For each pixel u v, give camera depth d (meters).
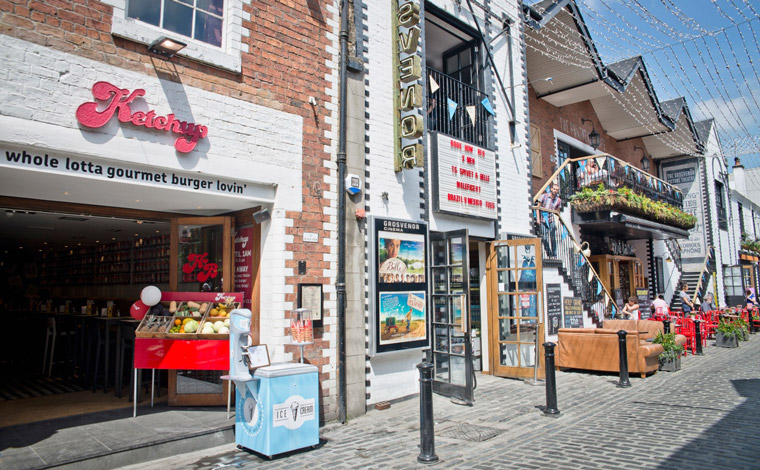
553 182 12.89
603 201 12.96
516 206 10.69
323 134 6.89
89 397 7.03
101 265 11.74
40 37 4.50
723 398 7.43
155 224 8.54
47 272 14.39
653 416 6.53
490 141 10.11
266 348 5.52
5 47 4.30
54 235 10.33
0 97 4.24
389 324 7.44
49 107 4.50
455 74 10.91
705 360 11.57
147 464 4.86
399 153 7.94
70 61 4.66
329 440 5.75
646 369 9.47
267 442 4.98
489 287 10.11
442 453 5.20
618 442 5.42
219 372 6.43
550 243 11.76
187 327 6.04
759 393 7.71
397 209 7.93
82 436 5.12
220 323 6.12
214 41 5.99
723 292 22.27
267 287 6.31
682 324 12.92
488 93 10.26
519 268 9.70
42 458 4.45
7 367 9.86
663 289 19.22
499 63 10.77
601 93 14.49
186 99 5.47
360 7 7.68
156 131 5.20
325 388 6.53
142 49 5.18
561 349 10.38
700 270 21.28
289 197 6.38
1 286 14.01
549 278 11.25
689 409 6.84
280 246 6.22
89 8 4.82
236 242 6.88
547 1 12.86
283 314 6.15
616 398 7.73
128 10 5.29
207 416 5.95
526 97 11.49
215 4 6.05
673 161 22.55
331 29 7.19
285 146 6.39
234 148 5.85
